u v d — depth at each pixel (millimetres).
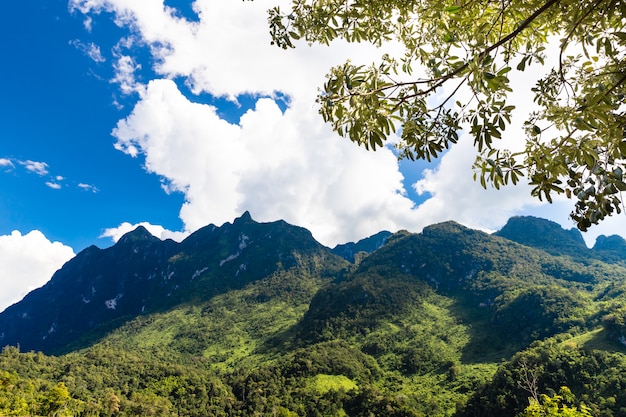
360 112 2996
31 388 83438
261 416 82875
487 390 68500
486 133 2861
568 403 56656
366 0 3621
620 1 2605
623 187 2596
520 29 2441
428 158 3266
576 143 2746
